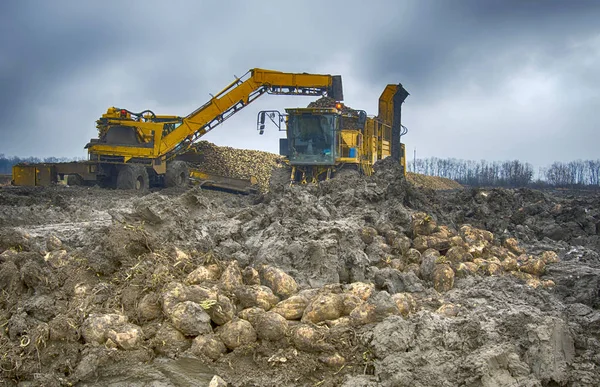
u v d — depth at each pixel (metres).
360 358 6.63
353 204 14.91
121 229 8.59
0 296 7.59
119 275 8.09
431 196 19.78
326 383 6.38
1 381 6.34
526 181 77.50
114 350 6.69
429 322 6.93
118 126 30.03
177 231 9.91
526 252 13.70
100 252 8.41
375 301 7.29
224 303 7.19
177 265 8.31
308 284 9.15
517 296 9.02
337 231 10.40
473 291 9.14
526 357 6.50
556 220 17.22
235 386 6.36
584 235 16.19
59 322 6.90
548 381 6.25
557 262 12.05
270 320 6.94
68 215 17.39
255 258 9.98
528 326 6.74
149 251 8.54
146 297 7.40
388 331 6.59
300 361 6.60
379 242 11.55
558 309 8.40
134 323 7.30
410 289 9.41
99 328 6.87
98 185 30.28
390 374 6.18
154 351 6.88
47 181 29.28
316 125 24.17
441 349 6.57
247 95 30.03
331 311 7.36
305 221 11.51
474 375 6.05
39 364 6.54
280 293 8.27
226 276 8.02
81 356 6.70
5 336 6.85
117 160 29.97
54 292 7.71
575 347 6.93
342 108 25.02
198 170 33.91
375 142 27.45
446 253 11.33
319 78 29.59
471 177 91.75
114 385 6.42
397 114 31.81
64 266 8.30
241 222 12.29
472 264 10.82
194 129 30.31
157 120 33.25
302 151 24.38
